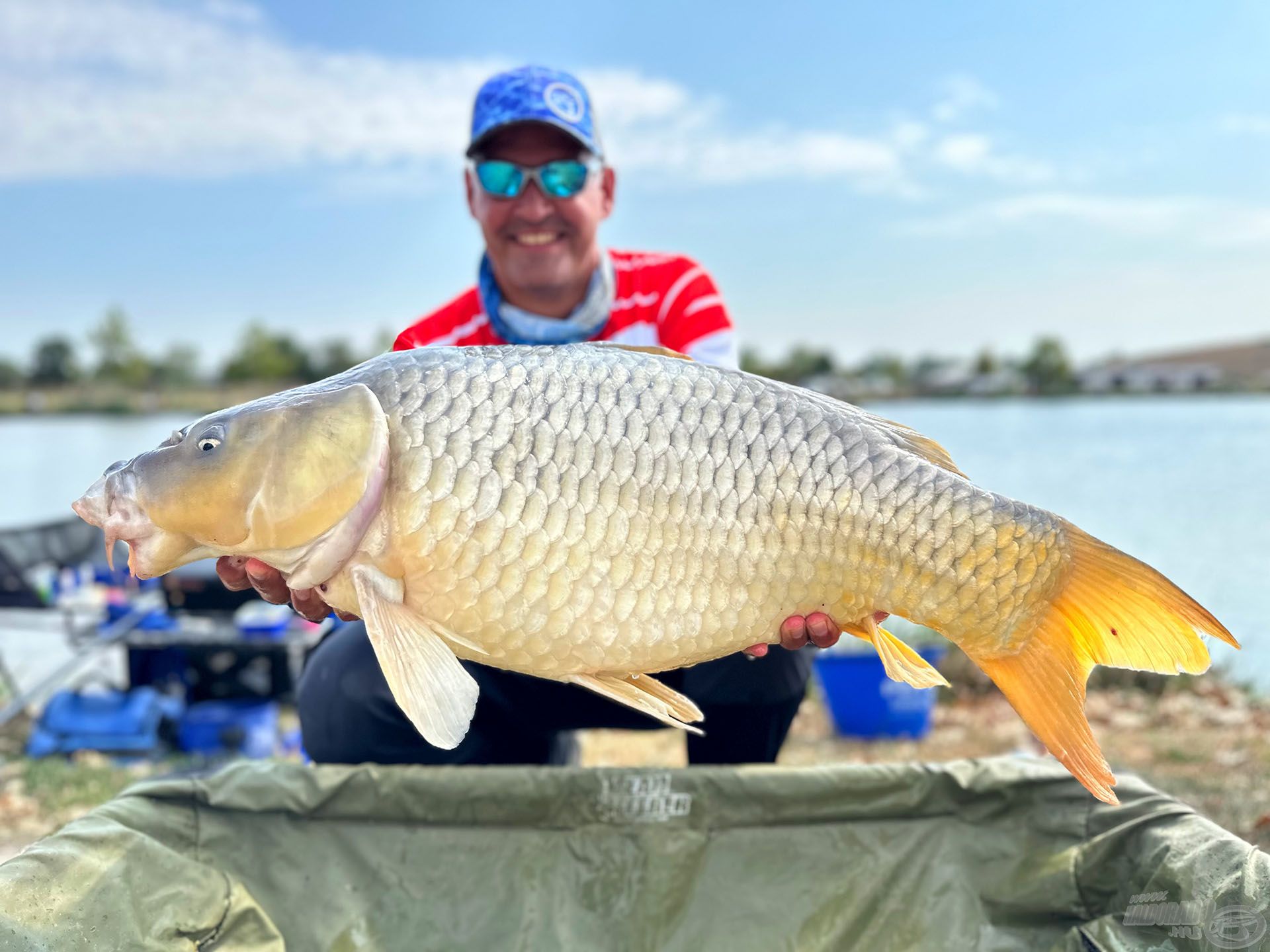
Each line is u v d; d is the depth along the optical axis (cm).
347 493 77
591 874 103
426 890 102
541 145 124
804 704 239
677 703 86
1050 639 85
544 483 78
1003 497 83
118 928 86
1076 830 101
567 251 126
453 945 100
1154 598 82
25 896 83
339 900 101
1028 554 83
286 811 102
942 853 104
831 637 86
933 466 83
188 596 234
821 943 102
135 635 224
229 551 81
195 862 94
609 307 130
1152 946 90
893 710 210
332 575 80
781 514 81
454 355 80
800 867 104
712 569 80
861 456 82
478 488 77
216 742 216
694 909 103
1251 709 224
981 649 85
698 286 132
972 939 101
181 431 82
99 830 91
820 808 104
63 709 219
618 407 79
